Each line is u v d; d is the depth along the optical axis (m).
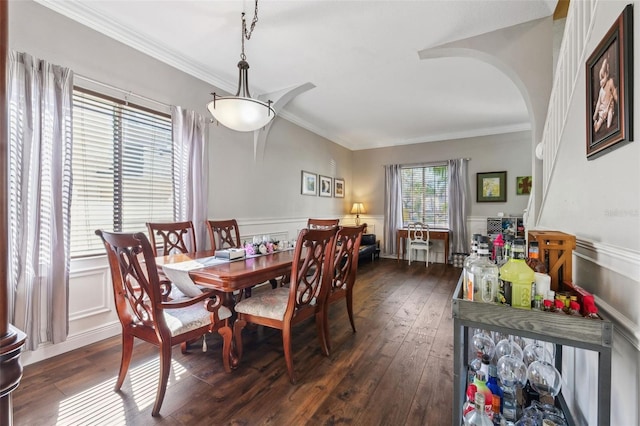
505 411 1.23
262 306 1.90
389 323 2.71
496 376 1.34
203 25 2.35
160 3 2.10
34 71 1.89
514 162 5.19
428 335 2.45
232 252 2.19
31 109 1.87
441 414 1.50
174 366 1.94
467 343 1.51
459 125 5.15
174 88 2.87
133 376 1.82
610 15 1.05
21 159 1.84
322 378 1.81
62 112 2.02
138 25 2.36
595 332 0.91
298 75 3.26
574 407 1.35
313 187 5.34
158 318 1.49
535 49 2.25
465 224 5.48
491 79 3.37
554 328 0.97
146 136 2.67
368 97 3.92
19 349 0.64
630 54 0.88
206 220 3.05
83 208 2.28
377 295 3.58
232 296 2.01
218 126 3.34
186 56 2.84
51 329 2.00
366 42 2.59
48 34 2.02
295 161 4.83
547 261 1.23
